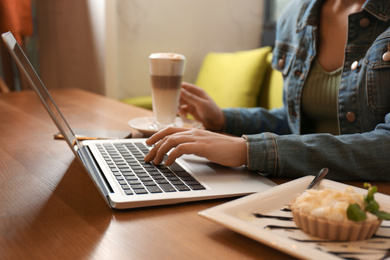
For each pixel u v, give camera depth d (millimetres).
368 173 692
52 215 534
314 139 713
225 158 686
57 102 1520
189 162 743
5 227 494
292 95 1138
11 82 2947
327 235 445
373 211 451
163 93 1031
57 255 428
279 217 502
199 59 2848
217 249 447
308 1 1132
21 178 683
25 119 1191
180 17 2695
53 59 3115
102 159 743
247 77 2303
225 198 609
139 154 788
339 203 451
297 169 687
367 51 932
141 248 447
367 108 932
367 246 433
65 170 727
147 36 2590
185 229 498
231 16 2914
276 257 433
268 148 691
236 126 1196
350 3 1061
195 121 1134
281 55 1202
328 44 1077
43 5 3105
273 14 3051
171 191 591
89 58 2613
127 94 2598
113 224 509
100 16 2426
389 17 912
